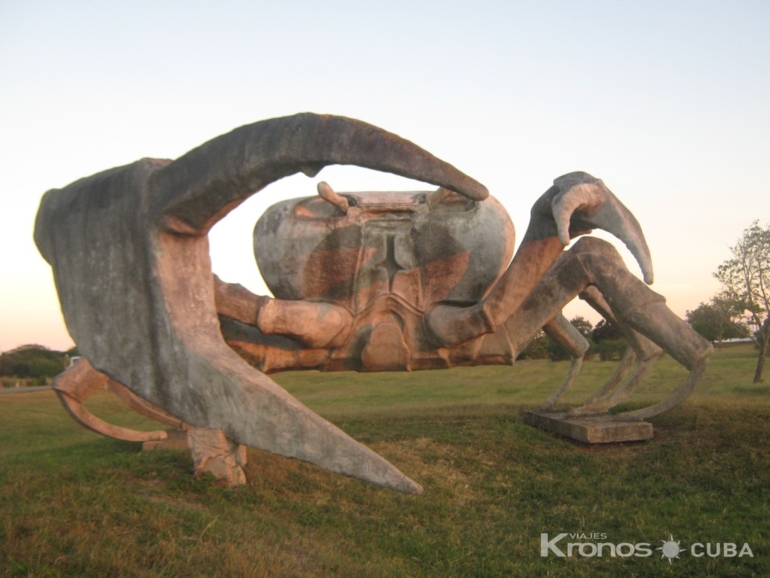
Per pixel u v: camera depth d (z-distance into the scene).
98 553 4.79
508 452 9.91
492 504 8.29
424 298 7.91
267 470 7.94
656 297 8.77
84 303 6.82
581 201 7.17
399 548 6.61
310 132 5.80
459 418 11.73
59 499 5.80
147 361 6.55
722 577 6.16
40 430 16.64
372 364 7.95
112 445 11.60
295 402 6.11
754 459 8.88
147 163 6.68
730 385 16.22
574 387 17.66
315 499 7.53
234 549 5.26
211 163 6.17
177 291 6.58
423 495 8.24
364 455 5.77
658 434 10.33
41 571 4.44
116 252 6.70
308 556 5.63
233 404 6.21
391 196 8.07
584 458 9.66
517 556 6.74
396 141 5.65
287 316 7.32
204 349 6.41
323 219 7.87
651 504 8.15
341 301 7.87
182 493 6.79
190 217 6.45
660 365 22.94
